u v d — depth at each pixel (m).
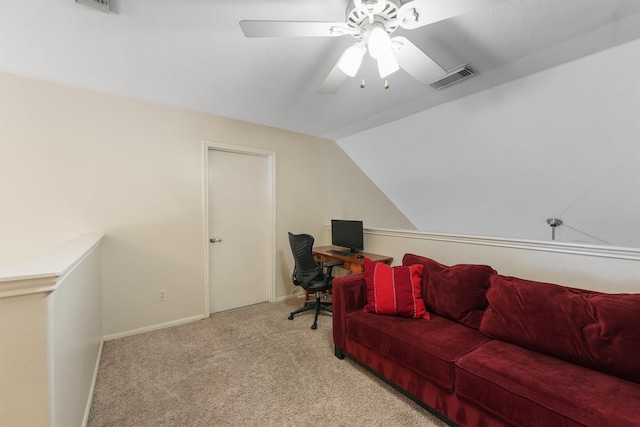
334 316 2.19
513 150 2.74
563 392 1.11
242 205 3.27
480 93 2.38
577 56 1.83
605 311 1.31
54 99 2.16
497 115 2.51
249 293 3.36
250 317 2.99
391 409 1.61
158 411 1.59
